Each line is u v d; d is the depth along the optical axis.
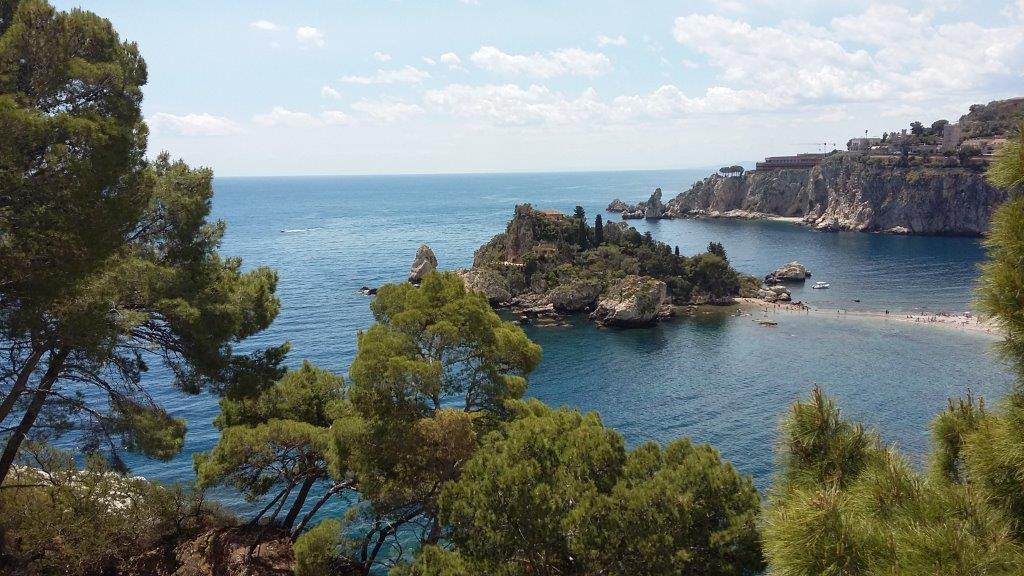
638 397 71.31
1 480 18.14
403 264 162.62
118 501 22.44
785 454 9.45
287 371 24.08
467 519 16.98
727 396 71.06
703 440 58.59
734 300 125.25
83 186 16.05
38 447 20.69
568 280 120.25
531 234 139.62
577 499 16.27
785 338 96.56
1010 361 7.20
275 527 25.50
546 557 15.98
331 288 130.12
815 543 6.78
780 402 68.50
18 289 16.70
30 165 16.22
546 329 105.62
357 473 21.16
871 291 130.38
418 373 20.92
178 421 21.58
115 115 17.72
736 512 15.48
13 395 17.97
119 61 18.25
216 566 22.17
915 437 58.31
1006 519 6.86
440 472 21.11
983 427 7.39
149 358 69.56
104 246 17.31
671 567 14.62
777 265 163.62
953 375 76.31
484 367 23.98
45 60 16.44
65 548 19.27
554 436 18.72
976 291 7.30
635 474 17.00
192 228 21.92
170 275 19.39
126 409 19.83
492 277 119.94
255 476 24.98
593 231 147.88
